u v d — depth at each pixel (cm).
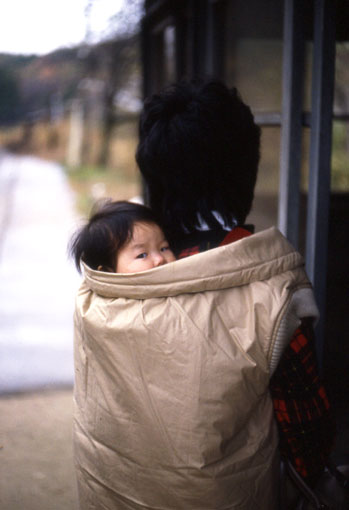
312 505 138
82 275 148
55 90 2744
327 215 230
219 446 120
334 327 315
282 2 315
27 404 359
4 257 762
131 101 1778
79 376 137
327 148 225
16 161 2302
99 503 134
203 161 136
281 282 123
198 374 118
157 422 121
